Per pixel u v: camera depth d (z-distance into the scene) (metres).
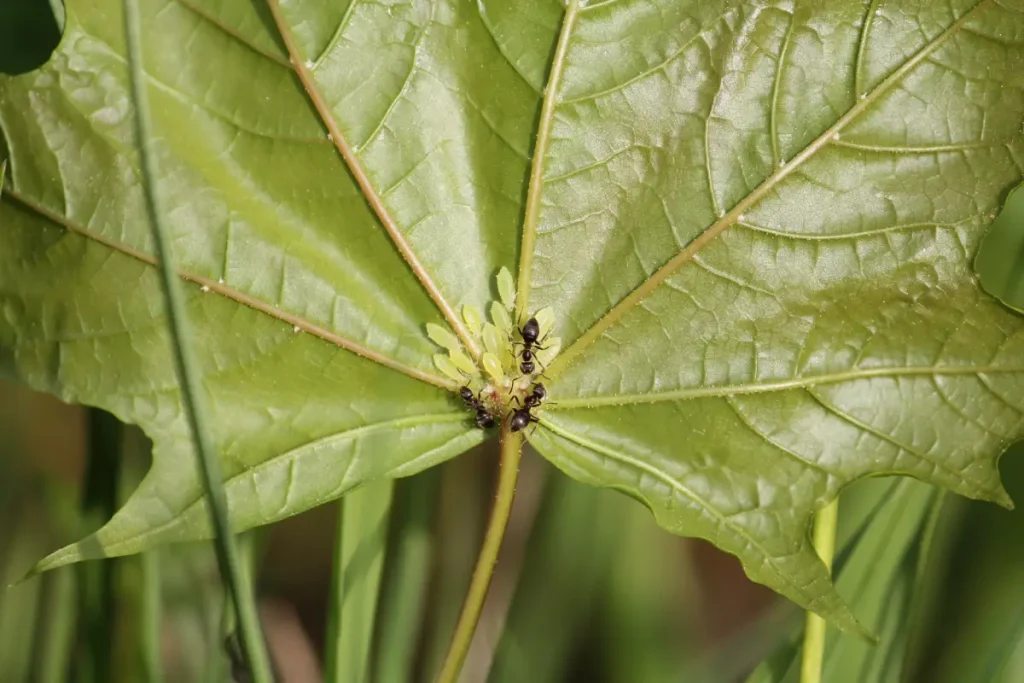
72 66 0.25
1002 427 0.26
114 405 0.25
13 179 0.25
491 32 0.26
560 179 0.26
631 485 0.26
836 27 0.26
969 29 0.26
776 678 0.27
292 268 0.26
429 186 0.26
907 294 0.26
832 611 0.26
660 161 0.26
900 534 0.27
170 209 0.25
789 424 0.26
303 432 0.26
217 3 0.25
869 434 0.26
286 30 0.25
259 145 0.26
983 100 0.26
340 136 0.26
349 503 0.27
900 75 0.26
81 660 0.27
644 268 0.26
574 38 0.26
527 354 0.26
